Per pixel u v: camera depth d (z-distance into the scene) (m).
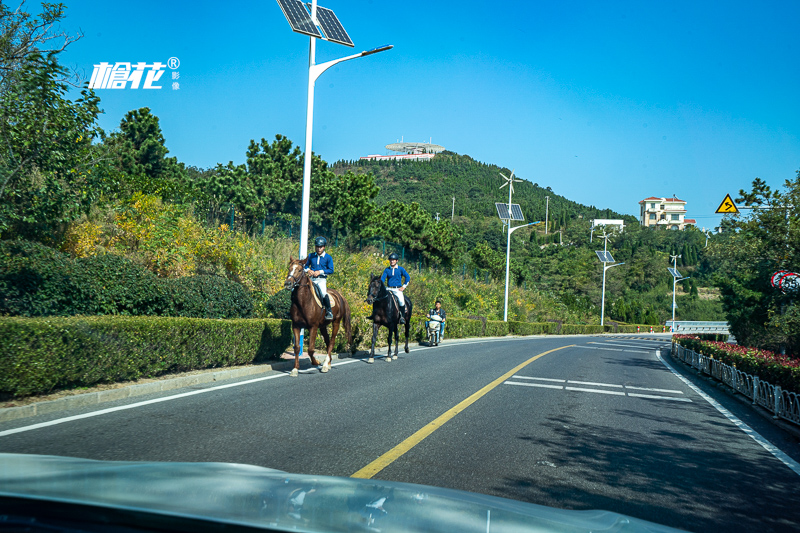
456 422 7.19
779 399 8.90
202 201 21.22
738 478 5.41
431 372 12.10
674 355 24.78
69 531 1.24
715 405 10.26
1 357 6.16
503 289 49.66
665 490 4.87
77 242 13.30
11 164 9.48
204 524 1.27
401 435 6.31
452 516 1.61
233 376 10.12
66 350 6.97
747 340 22.12
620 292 95.94
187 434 5.79
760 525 4.15
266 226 25.50
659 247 129.50
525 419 7.66
